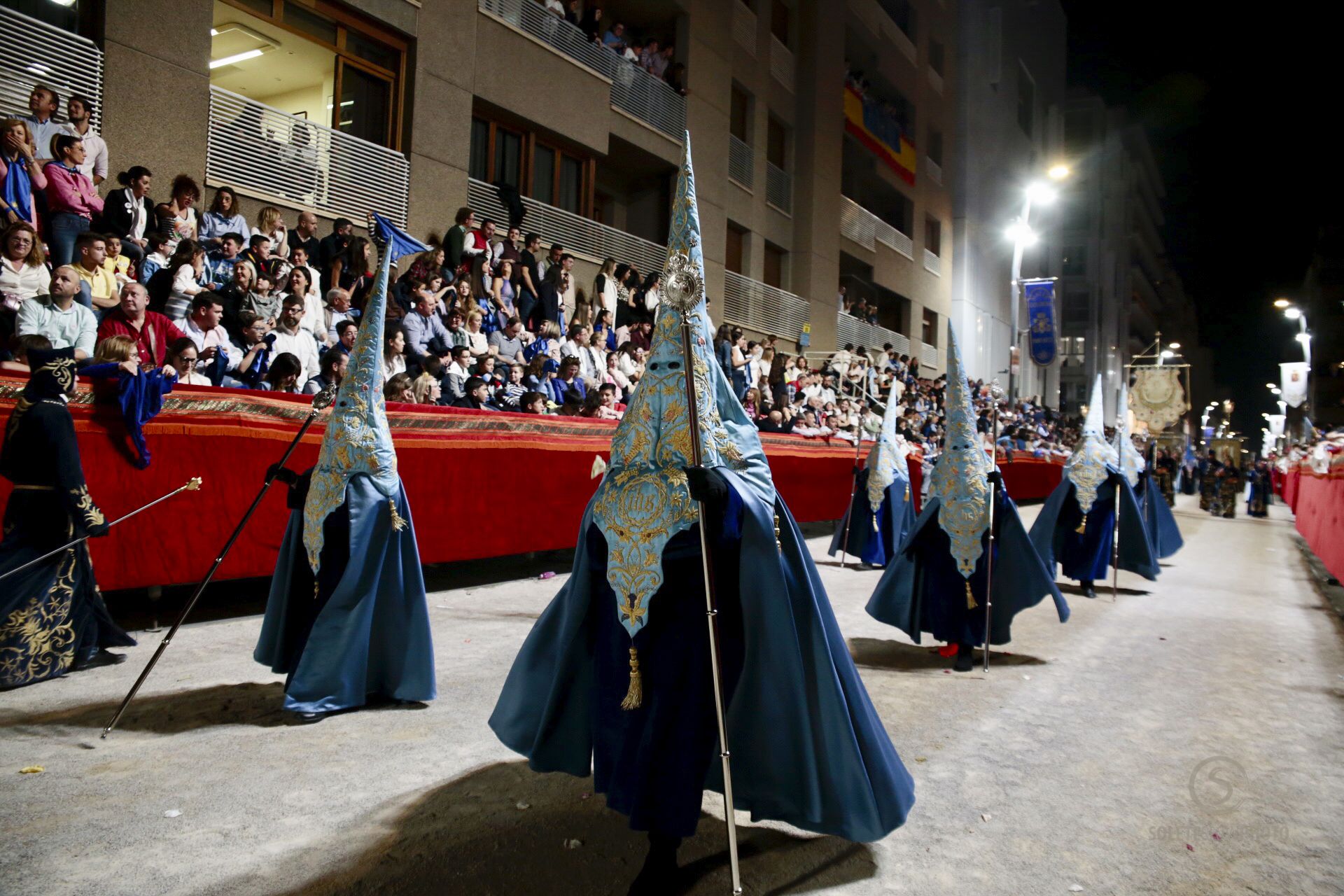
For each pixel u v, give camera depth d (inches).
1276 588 450.0
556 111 657.0
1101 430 394.0
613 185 820.0
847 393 796.0
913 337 1283.2
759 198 938.1
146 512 243.3
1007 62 1610.5
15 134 291.0
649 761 114.0
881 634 302.4
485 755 165.2
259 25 479.5
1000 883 123.0
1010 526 261.0
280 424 275.1
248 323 323.9
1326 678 252.2
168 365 255.8
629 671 121.3
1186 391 1243.8
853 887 120.5
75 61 385.7
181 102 422.9
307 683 181.2
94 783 145.3
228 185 443.2
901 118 1283.2
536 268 542.3
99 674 206.2
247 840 127.1
